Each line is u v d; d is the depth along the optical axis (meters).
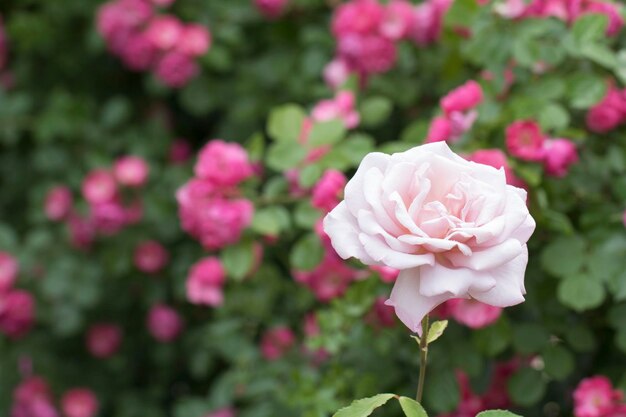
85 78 1.87
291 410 1.25
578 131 1.11
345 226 0.81
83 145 1.69
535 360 1.15
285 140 1.17
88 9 1.74
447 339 1.13
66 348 1.73
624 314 1.08
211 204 1.17
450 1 1.30
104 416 1.75
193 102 1.60
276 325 1.31
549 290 1.12
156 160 1.67
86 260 1.62
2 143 1.88
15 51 1.91
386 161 0.82
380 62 1.35
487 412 0.83
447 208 0.80
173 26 1.53
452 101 1.10
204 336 1.51
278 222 1.16
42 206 1.70
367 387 1.12
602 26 1.12
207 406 1.40
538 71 1.16
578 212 1.14
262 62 1.57
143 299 1.65
